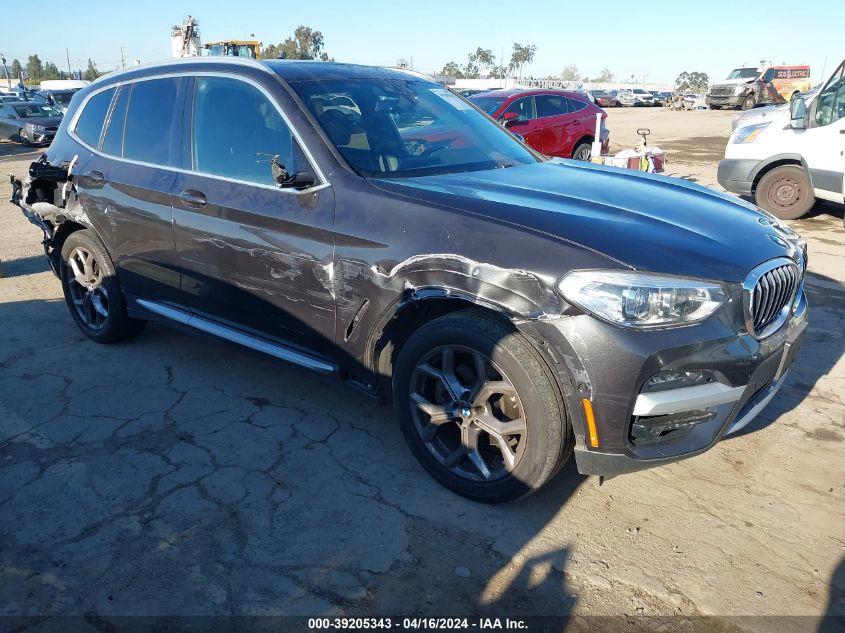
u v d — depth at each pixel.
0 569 2.63
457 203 2.98
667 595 2.53
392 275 3.01
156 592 2.52
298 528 2.88
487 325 2.80
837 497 3.13
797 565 2.70
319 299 3.31
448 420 3.04
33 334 5.04
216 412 3.87
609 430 2.63
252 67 3.75
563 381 2.65
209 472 3.28
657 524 2.94
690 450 2.75
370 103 3.77
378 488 3.16
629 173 3.90
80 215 4.52
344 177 3.26
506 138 4.23
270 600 2.49
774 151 9.00
